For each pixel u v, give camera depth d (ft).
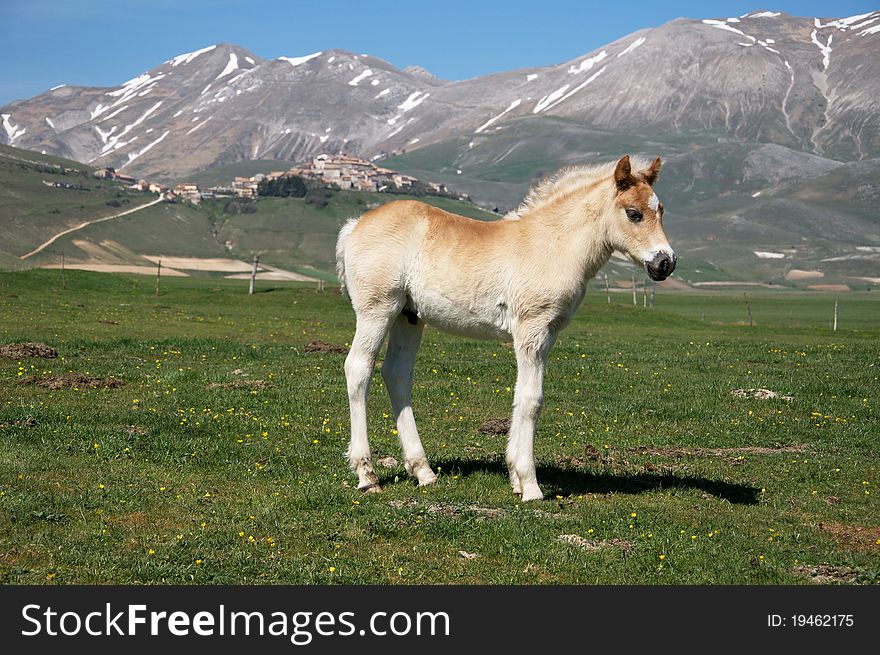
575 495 37.27
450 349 93.76
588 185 35.63
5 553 27.22
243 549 28.76
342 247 37.42
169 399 55.88
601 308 178.50
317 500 34.19
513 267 35.14
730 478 42.75
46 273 205.98
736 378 78.84
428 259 35.81
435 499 35.14
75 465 37.55
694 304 440.45
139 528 30.19
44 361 69.41
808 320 334.03
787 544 32.12
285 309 171.42
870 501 39.27
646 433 53.72
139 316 124.67
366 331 36.45
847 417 60.70
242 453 42.37
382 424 52.26
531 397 35.50
